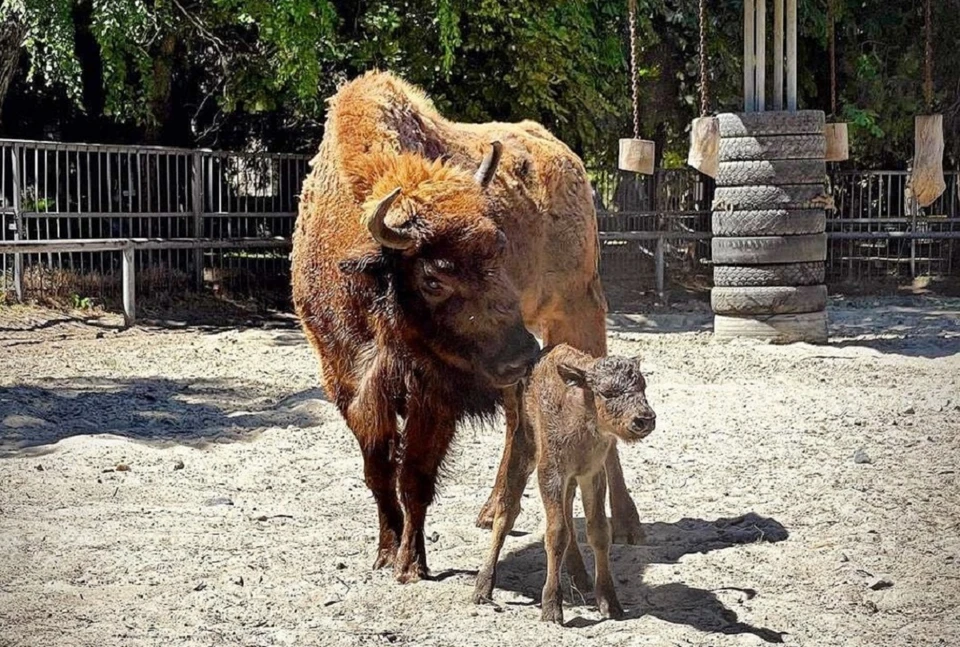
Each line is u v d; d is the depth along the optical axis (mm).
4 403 11195
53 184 19766
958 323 18328
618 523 7145
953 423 10102
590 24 20000
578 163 8109
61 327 16734
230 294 20062
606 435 5527
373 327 6270
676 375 12898
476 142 7375
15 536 7008
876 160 25984
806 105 24438
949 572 6340
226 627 5594
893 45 23844
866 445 9391
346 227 6379
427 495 6426
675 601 6016
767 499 7938
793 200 15156
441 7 17547
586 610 5902
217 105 22281
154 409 11320
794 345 14977
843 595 5996
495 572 6035
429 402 6266
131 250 17359
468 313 5934
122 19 16938
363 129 6574
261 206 20328
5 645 5301
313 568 6562
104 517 7496
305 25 17266
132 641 5371
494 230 5992
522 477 5949
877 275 24312
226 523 7438
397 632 5551
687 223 23562
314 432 10180
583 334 8062
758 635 5480
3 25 17562
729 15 22297
